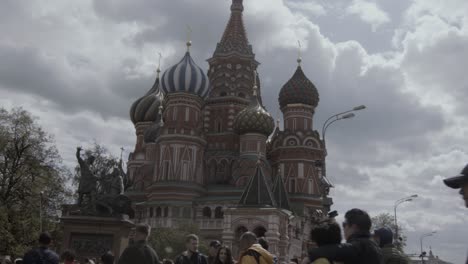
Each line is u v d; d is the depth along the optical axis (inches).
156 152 3939.5
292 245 3238.2
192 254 629.9
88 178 1619.1
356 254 333.7
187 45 4160.9
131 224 1598.2
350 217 362.0
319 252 335.9
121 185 1646.2
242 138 4003.4
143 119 5044.3
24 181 2203.5
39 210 2212.1
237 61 4635.8
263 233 2807.6
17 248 1910.7
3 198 2135.8
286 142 4192.9
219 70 4633.4
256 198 2888.8
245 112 4015.8
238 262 465.4
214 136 4414.4
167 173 3779.5
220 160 4205.2
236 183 3841.0
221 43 4763.8
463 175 263.3
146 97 5088.6
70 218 1536.7
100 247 1530.5
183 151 3826.3
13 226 2012.8
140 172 4357.8
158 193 3730.3
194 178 3811.5
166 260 780.0
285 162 4151.1
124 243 1566.2
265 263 453.4
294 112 4350.4
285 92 4397.1
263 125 3969.0
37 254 551.2
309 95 4357.8
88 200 1603.1
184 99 3944.4
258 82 4820.4
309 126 4335.6
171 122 3909.9
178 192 3688.5
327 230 349.4
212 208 3683.6
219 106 4512.8
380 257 343.9
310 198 3981.3
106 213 1574.8
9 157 2202.3
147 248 524.7
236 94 4534.9
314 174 4094.5
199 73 4042.8
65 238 1525.6
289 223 3171.8
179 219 3427.7
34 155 2255.2
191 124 3924.7
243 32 4810.5
